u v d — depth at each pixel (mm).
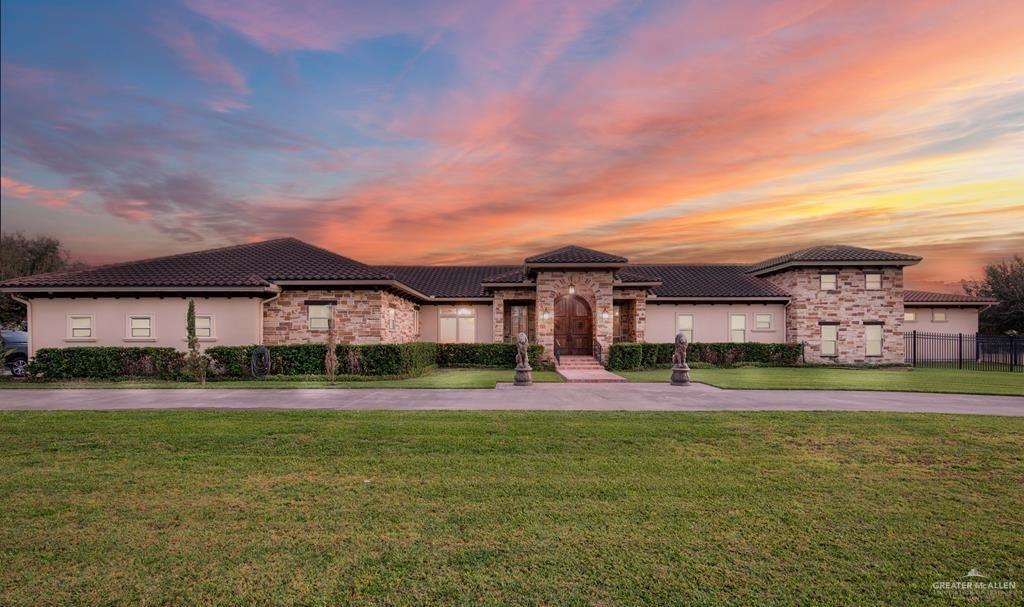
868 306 28562
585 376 19609
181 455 8180
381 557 4820
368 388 15891
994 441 9117
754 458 8070
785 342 29359
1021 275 38469
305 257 24203
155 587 4312
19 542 5137
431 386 16312
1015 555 4914
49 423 10250
